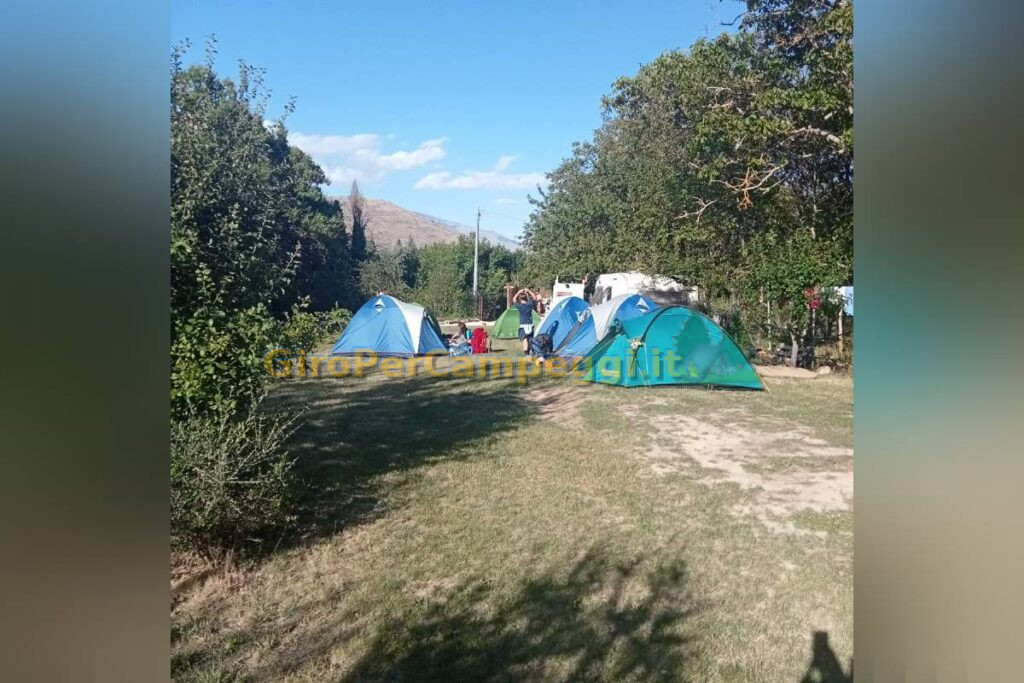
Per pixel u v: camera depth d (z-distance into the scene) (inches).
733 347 410.3
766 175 483.2
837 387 410.9
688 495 208.5
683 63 501.4
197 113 200.7
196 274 164.9
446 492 213.9
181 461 145.8
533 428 310.5
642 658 120.7
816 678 114.2
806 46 460.4
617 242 744.3
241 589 147.9
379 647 125.6
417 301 1250.6
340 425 319.9
